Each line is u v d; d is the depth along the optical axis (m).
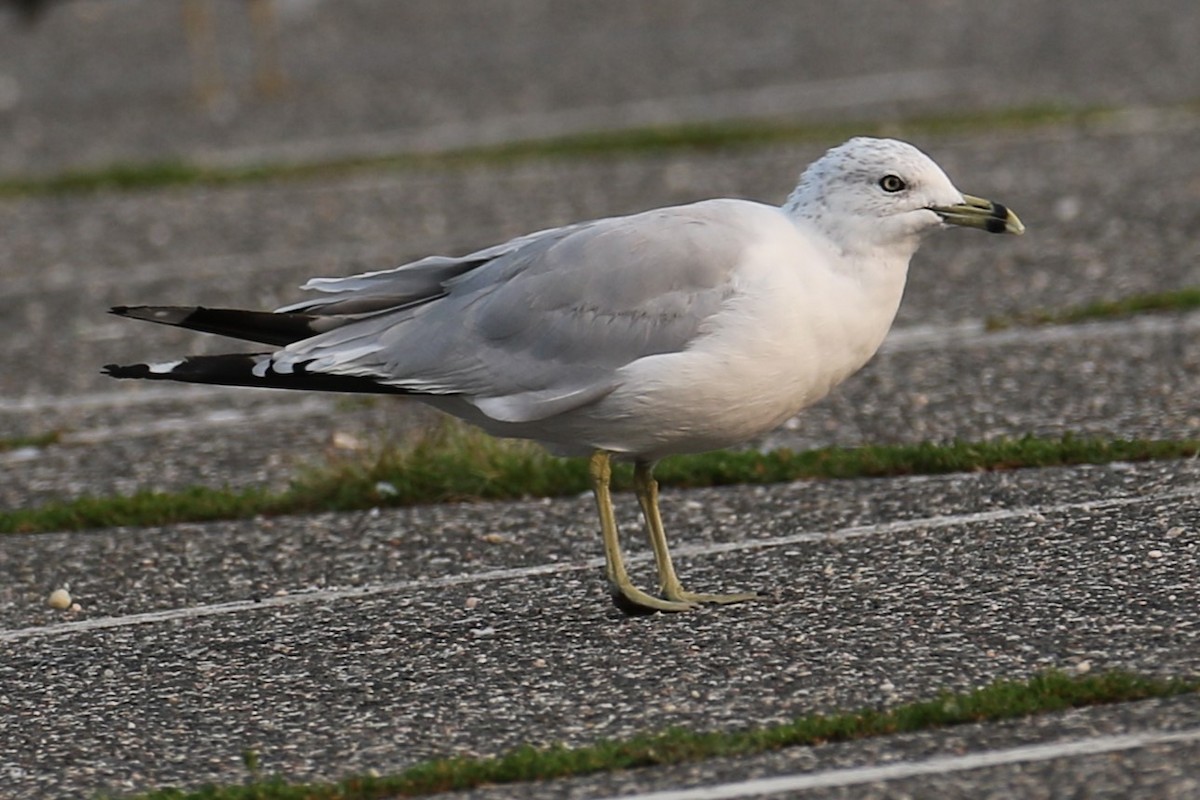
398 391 9.96
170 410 15.73
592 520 12.02
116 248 21.91
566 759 7.98
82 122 30.77
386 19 39.88
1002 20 34.91
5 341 18.27
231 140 28.39
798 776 7.71
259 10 32.16
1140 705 8.11
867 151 9.63
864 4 37.97
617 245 9.67
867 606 9.78
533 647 9.59
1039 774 7.53
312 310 10.16
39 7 40.38
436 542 11.79
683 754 7.97
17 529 12.63
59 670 9.88
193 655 9.96
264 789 7.92
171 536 12.29
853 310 9.62
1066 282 17.64
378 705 8.94
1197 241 18.69
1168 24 32.88
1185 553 10.11
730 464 12.65
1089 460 12.16
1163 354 14.78
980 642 9.06
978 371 14.88
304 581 11.22
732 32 35.88
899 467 12.41
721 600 10.09
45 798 8.14
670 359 9.40
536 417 9.65
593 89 31.00
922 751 7.85
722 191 22.50
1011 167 23.00
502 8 40.56
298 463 13.72
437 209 22.80
